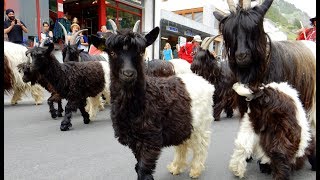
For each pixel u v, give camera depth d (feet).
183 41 59.11
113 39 10.06
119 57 10.05
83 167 13.88
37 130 19.84
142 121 10.26
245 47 11.02
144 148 10.46
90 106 22.98
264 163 12.00
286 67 12.53
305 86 13.11
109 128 20.59
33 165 14.05
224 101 22.74
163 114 10.75
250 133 11.69
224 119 23.63
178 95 11.35
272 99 10.93
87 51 34.63
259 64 11.62
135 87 10.11
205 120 12.32
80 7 52.65
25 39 34.37
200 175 12.85
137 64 10.16
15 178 12.70
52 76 19.93
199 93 11.93
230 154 15.40
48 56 19.80
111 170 13.60
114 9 53.36
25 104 28.50
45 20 38.11
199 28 71.10
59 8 44.91
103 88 22.33
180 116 11.17
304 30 20.65
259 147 11.52
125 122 10.43
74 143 17.25
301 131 11.09
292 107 11.03
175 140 11.43
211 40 23.80
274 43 12.98
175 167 12.97
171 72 25.94
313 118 13.38
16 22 30.89
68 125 20.03
